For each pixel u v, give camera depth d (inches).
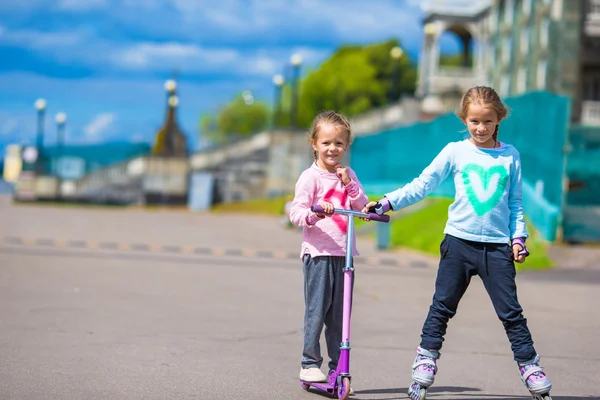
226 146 4079.7
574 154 1462.8
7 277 813.2
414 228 1549.0
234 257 1181.7
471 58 5034.5
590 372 465.4
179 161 3929.6
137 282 820.6
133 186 4030.5
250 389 399.2
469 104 377.1
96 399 369.7
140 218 2422.5
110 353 468.8
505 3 3444.9
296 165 3821.4
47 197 4138.8
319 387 391.5
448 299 377.1
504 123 1525.6
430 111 3663.9
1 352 458.0
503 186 373.4
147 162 3922.2
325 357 486.9
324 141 395.9
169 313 627.8
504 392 409.4
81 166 4284.0
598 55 2765.7
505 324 370.6
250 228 2043.6
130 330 545.0
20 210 2758.4
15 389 381.4
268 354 484.7
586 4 2714.1
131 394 380.8
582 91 2837.1
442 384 425.4
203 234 1727.4
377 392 401.4
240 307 677.9
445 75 3826.3
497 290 369.4
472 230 371.9
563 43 2696.9
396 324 620.4
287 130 3843.5
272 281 883.4
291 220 395.9
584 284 967.6
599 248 1360.7
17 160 7293.3
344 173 395.9
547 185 1407.5
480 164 374.9
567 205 1454.2
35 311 607.5
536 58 2989.7
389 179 2245.3
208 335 539.2
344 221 398.9
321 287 395.9
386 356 492.4
